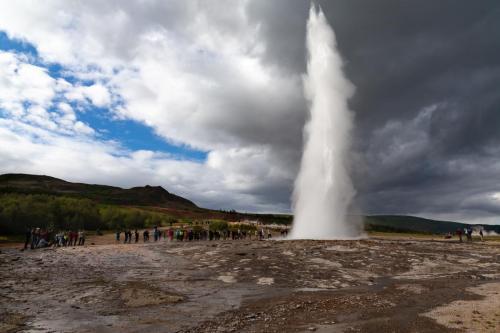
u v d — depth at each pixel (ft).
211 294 44.45
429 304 39.04
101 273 58.95
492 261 73.15
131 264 68.90
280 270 60.85
